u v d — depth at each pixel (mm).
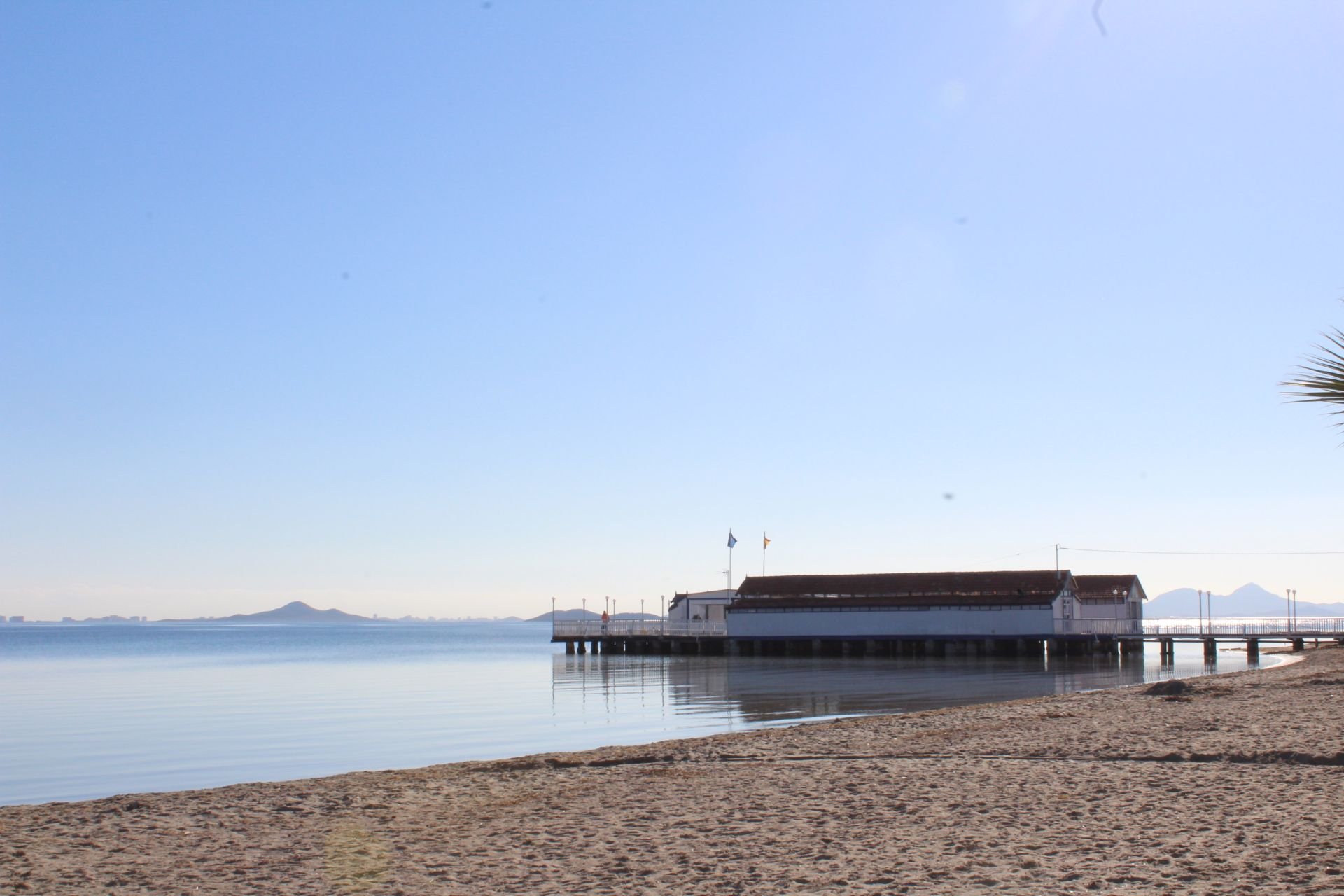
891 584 96312
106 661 114062
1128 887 10656
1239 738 21266
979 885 11039
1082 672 73312
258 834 15312
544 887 11758
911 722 30484
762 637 97438
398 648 159750
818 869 12070
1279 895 10125
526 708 51281
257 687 70000
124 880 12641
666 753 24156
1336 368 12125
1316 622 132250
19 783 29703
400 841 14617
